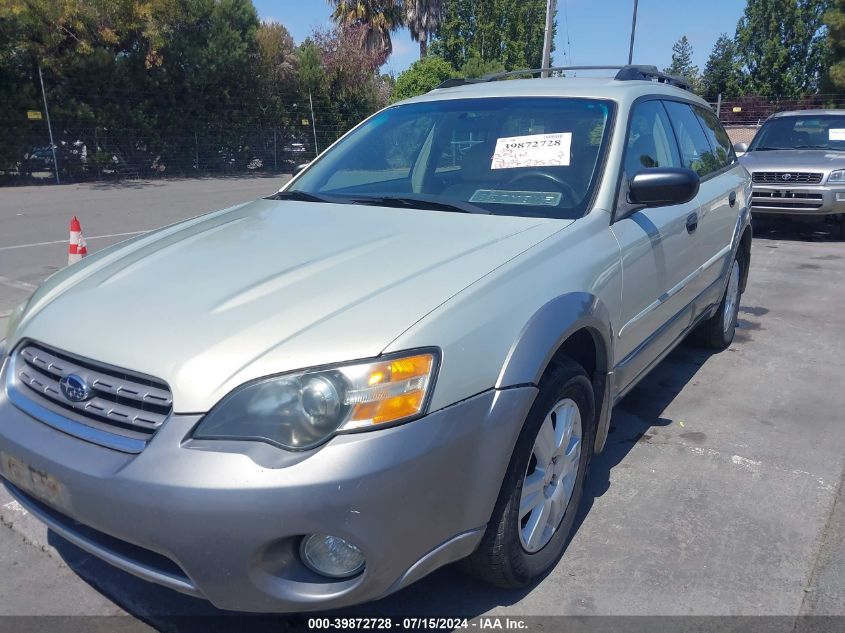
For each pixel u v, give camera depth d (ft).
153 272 8.89
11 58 61.72
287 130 84.07
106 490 6.85
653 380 16.47
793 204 33.19
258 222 10.75
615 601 8.96
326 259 8.82
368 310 7.45
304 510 6.52
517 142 11.81
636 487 11.69
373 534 6.74
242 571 6.67
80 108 66.03
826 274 27.27
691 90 17.63
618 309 10.44
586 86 12.87
